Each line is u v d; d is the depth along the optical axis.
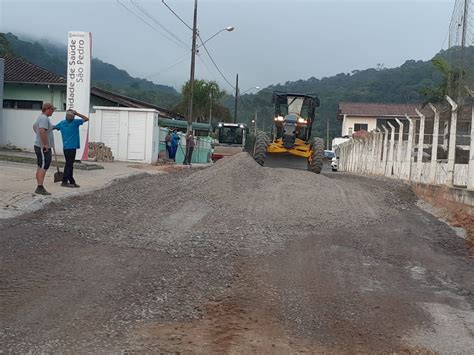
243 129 34.59
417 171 17.52
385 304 6.29
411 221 11.57
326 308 6.07
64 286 6.16
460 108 13.59
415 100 62.25
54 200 10.87
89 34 20.03
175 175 19.62
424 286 7.11
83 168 18.64
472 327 5.73
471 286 7.20
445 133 14.96
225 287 6.56
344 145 38.44
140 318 5.45
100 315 5.45
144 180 17.06
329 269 7.58
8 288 5.97
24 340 4.80
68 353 4.61
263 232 9.49
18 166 16.91
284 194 12.71
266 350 4.88
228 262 7.59
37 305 5.57
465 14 17.23
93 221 9.51
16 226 8.62
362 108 56.25
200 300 6.07
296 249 8.54
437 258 8.59
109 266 6.98
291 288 6.67
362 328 5.55
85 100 20.23
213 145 37.50
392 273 7.61
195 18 32.31
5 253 7.20
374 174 24.66
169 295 6.14
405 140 20.08
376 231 10.23
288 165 22.42
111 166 22.11
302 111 22.44
